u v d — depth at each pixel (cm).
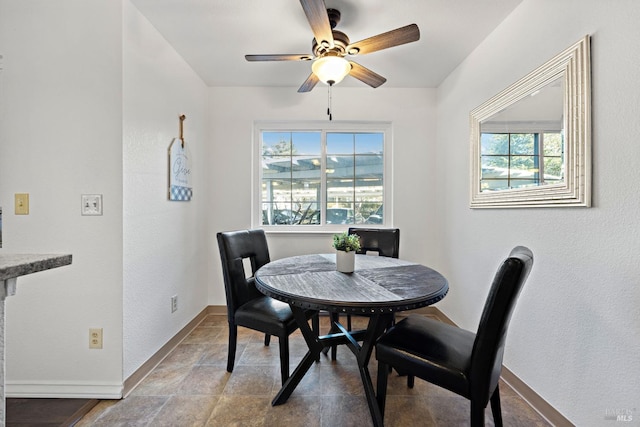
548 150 150
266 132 313
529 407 160
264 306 185
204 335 249
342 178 315
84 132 165
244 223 297
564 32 141
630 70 112
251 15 185
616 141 117
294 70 262
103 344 166
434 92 300
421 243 301
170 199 221
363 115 299
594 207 126
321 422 148
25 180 166
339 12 181
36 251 166
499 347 113
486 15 184
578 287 134
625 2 113
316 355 163
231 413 154
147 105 191
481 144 215
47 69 165
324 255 225
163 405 160
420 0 171
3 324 77
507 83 185
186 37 209
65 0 165
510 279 105
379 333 146
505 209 187
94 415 153
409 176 301
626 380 113
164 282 213
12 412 154
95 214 166
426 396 168
